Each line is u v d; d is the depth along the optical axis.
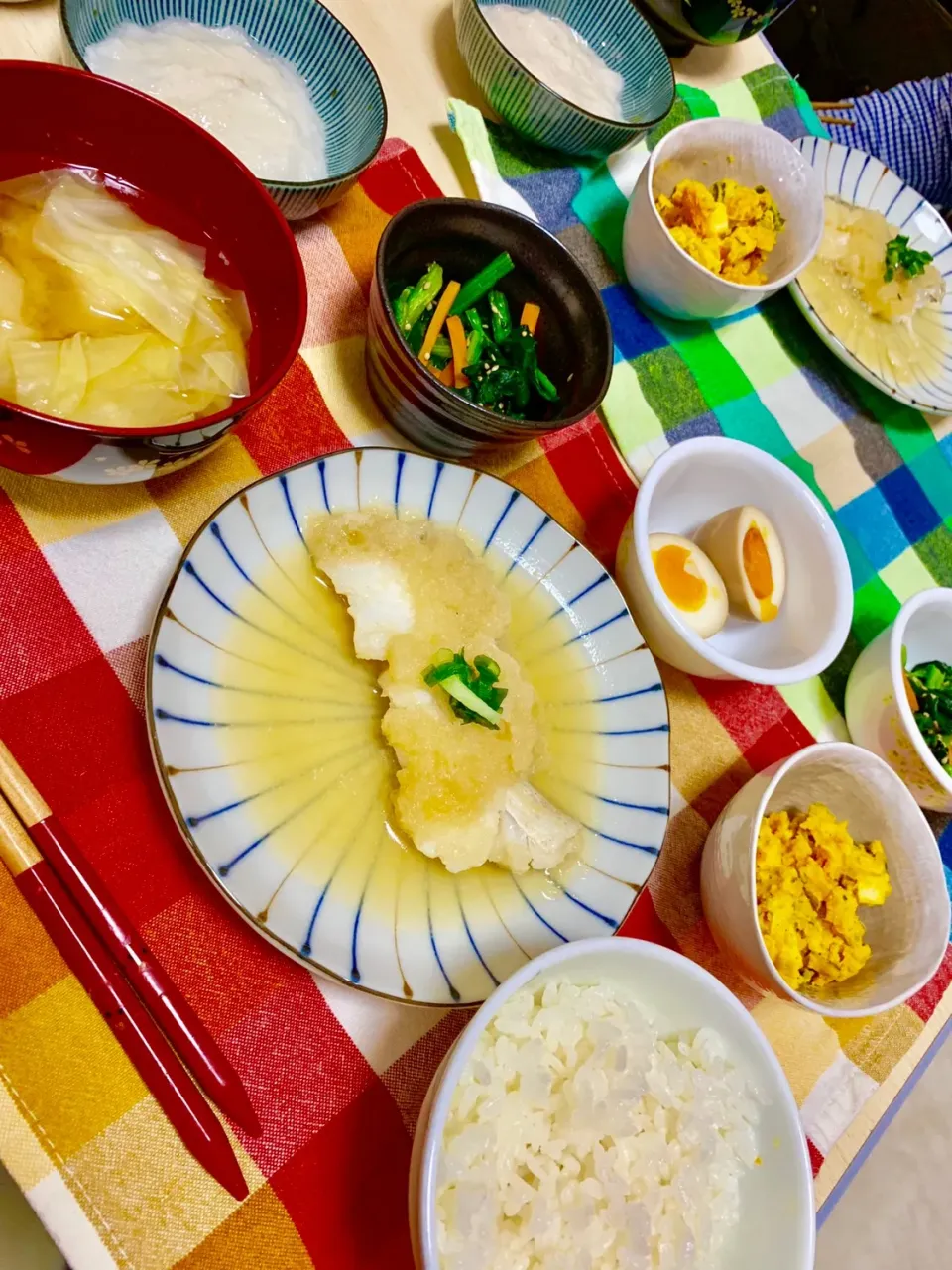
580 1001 0.32
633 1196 0.31
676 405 0.50
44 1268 0.36
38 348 0.29
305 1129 0.31
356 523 0.37
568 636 0.40
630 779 0.38
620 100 0.51
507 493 0.40
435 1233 0.26
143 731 0.33
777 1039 0.39
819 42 0.88
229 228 0.35
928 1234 0.58
